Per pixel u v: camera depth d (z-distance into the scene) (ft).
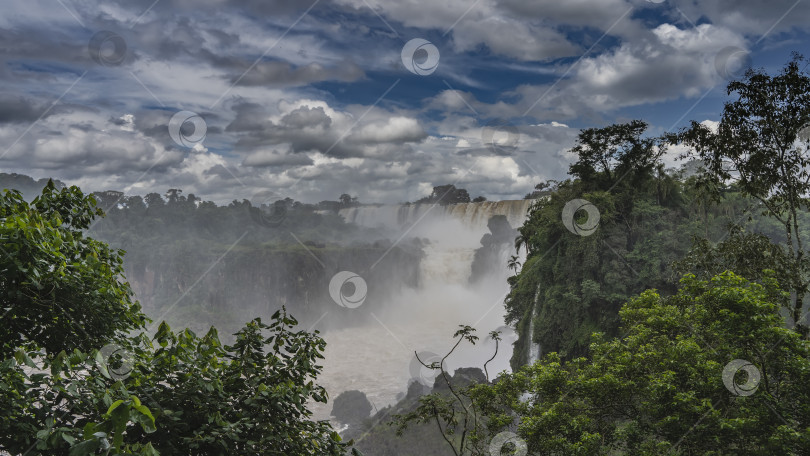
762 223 169.48
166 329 20.16
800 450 42.73
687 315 58.03
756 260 62.85
